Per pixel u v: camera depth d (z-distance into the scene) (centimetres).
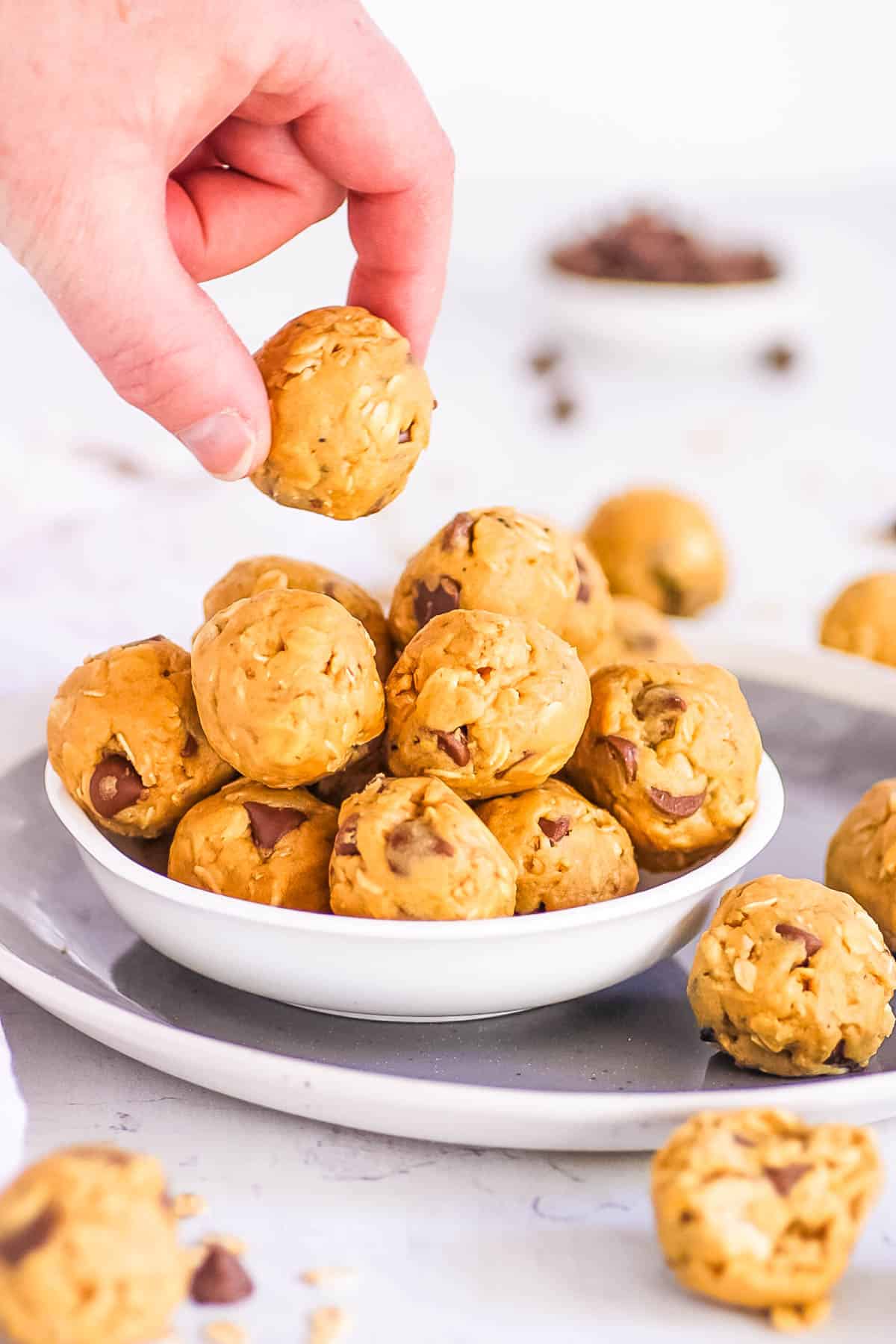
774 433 97
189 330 43
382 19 156
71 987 42
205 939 43
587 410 101
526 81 161
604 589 49
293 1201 40
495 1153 41
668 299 106
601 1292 38
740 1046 43
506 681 44
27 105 42
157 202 43
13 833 50
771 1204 37
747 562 75
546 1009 45
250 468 44
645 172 165
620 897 44
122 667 46
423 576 47
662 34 161
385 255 49
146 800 45
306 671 43
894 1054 43
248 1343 37
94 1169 36
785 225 141
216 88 44
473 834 42
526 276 127
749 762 46
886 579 61
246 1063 40
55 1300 35
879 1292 38
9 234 43
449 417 99
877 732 55
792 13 161
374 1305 38
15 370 99
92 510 77
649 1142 40
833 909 43
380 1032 44
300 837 44
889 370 109
